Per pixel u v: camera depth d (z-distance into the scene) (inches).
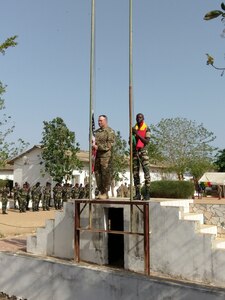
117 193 1349.7
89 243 450.0
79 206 436.1
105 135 458.0
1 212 1039.0
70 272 347.3
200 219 446.9
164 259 402.6
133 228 420.2
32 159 1528.1
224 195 1518.2
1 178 1918.1
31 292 378.3
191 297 271.1
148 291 295.1
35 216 933.8
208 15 166.7
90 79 431.5
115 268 427.2
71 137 1387.8
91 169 434.0
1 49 606.9
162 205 411.2
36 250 497.4
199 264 379.9
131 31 405.1
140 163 449.7
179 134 1815.9
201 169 1779.0
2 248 538.6
